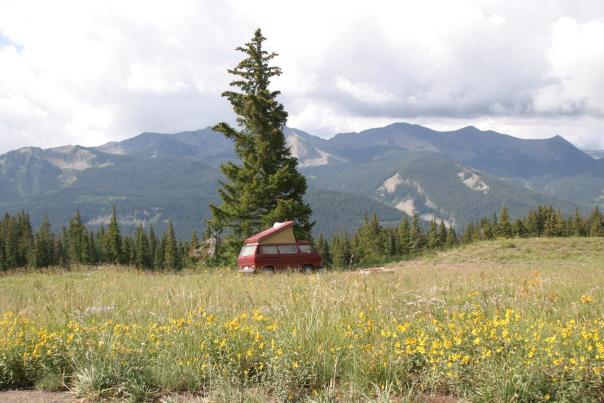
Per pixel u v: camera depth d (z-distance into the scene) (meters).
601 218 108.44
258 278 17.78
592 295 10.11
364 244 113.12
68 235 119.56
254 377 5.55
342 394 5.04
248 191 30.92
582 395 4.61
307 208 31.00
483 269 19.97
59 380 5.74
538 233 111.25
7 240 99.69
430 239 115.75
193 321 6.62
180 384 5.55
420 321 6.88
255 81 33.28
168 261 105.69
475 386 4.86
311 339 5.96
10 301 12.08
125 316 8.62
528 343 5.23
